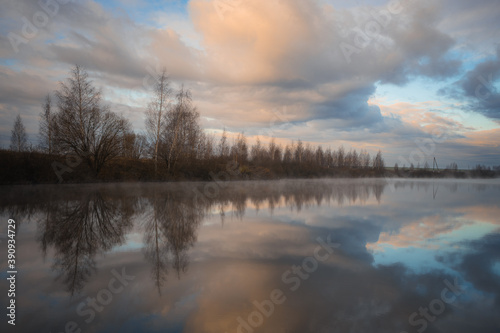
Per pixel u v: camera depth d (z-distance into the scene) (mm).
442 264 7352
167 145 36594
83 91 27875
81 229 10930
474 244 9352
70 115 27438
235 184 38750
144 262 7391
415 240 9836
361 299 5336
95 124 29484
